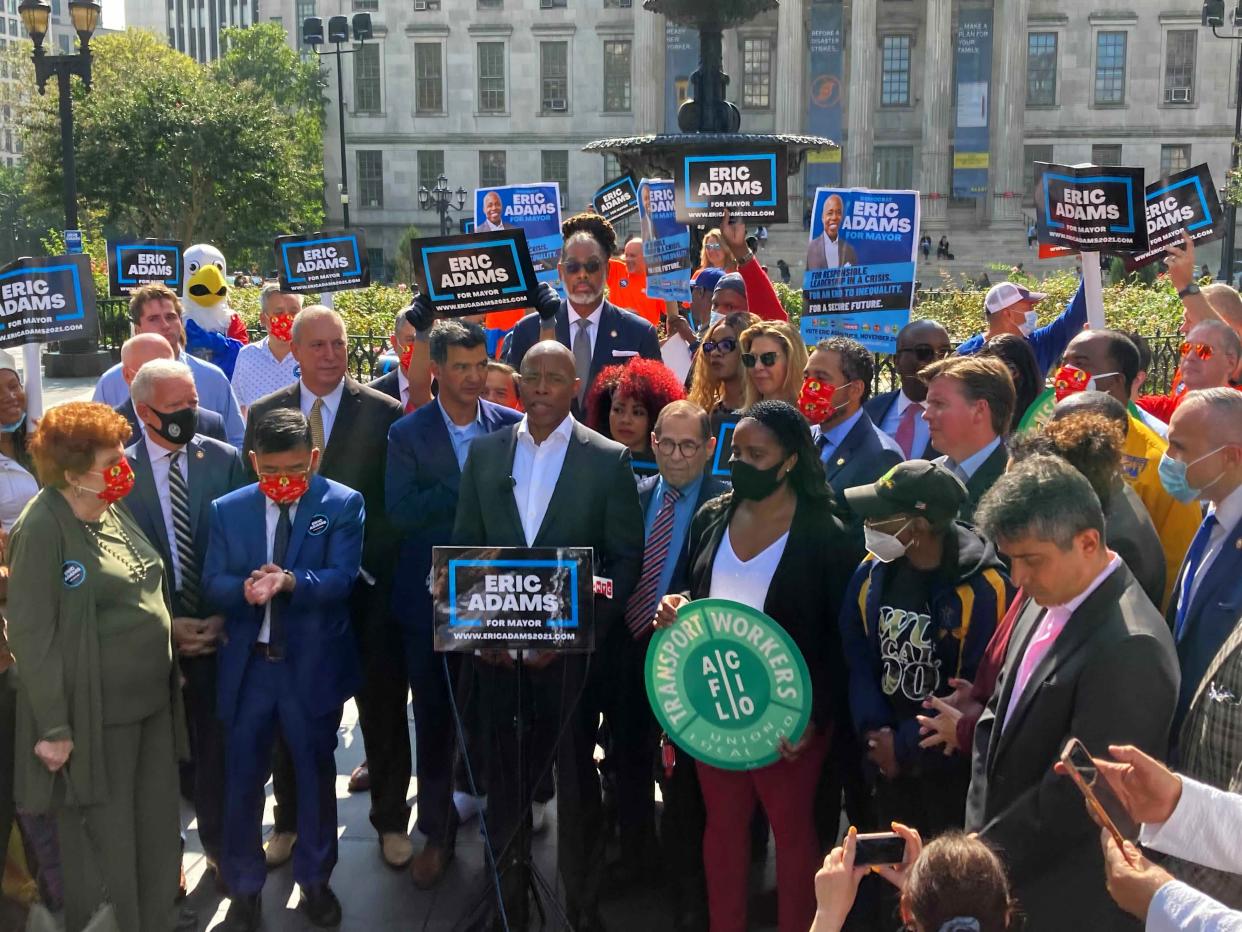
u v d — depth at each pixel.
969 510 3.95
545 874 4.70
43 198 36.75
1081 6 57.84
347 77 62.94
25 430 5.34
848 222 6.46
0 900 4.38
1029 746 2.88
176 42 103.31
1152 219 6.67
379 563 5.16
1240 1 33.38
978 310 14.77
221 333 8.49
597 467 4.38
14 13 135.88
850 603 3.76
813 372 4.69
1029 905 2.88
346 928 4.39
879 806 3.73
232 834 4.35
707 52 11.88
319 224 47.62
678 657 3.75
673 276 7.53
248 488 4.49
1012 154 56.03
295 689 4.35
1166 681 2.75
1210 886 2.83
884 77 58.81
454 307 5.69
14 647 3.81
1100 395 3.85
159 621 4.08
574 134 61.59
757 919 4.38
